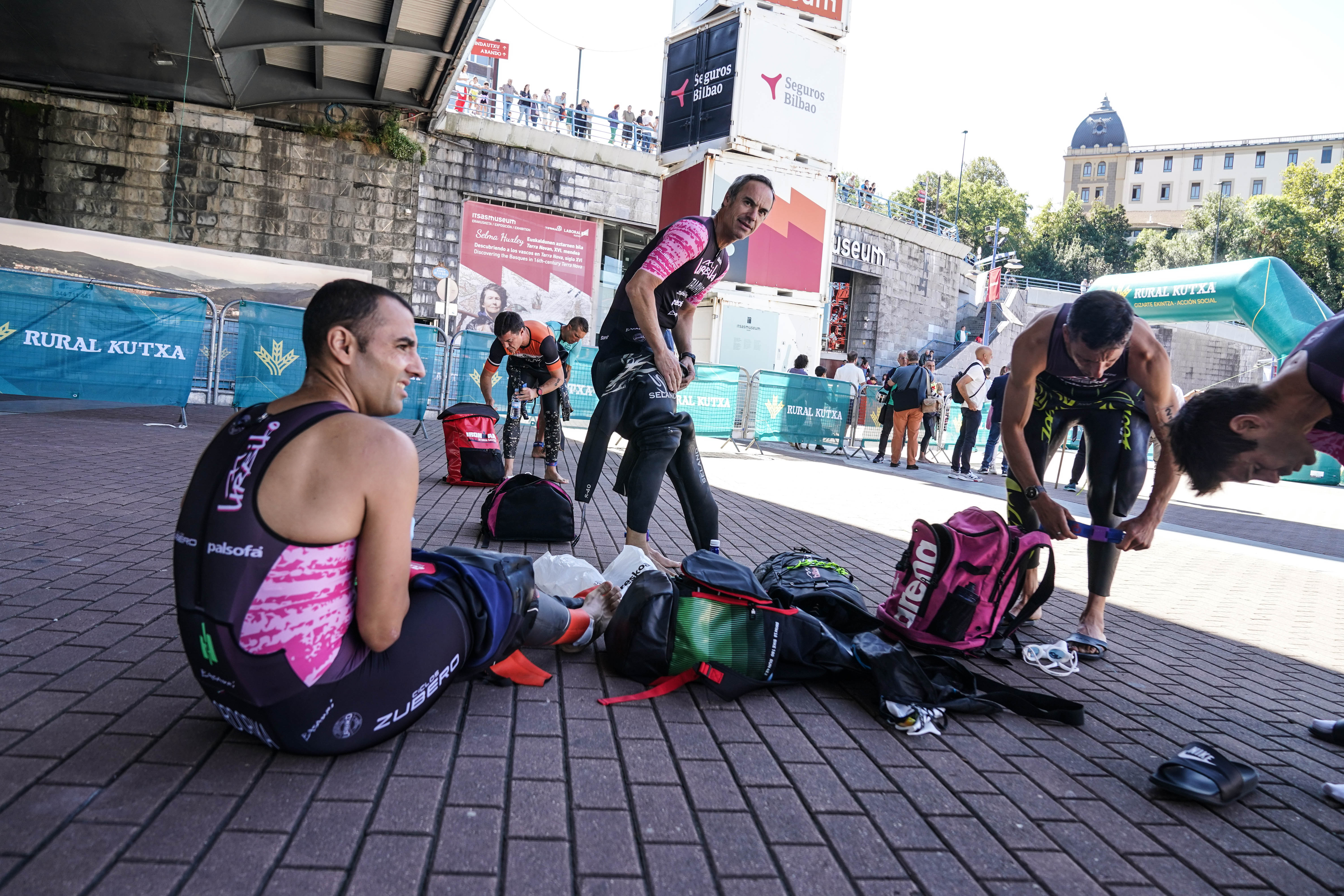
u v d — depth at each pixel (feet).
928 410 44.06
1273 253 219.20
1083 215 257.14
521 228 71.05
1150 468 58.75
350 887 5.32
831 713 9.22
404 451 6.24
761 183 12.78
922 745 8.54
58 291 29.78
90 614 10.17
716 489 28.53
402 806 6.39
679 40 53.11
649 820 6.55
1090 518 13.89
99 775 6.48
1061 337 12.10
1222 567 22.02
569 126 76.23
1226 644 14.02
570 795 6.84
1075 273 243.40
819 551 18.78
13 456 21.59
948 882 6.07
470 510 20.01
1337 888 6.47
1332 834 7.39
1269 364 52.65
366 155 65.00
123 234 59.52
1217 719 10.15
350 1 48.24
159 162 60.03
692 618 9.42
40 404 36.29
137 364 31.17
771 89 49.47
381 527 6.20
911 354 45.03
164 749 6.98
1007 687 9.77
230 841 5.74
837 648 9.96
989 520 11.54
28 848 5.45
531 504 16.63
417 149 66.18
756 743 8.23
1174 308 53.26
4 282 28.99
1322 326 7.24
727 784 7.29
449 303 68.80
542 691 9.07
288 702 6.37
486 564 8.30
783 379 46.42
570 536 16.92
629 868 5.85
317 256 64.34
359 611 6.44
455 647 7.43
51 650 8.94
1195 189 386.52
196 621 6.02
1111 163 404.36
